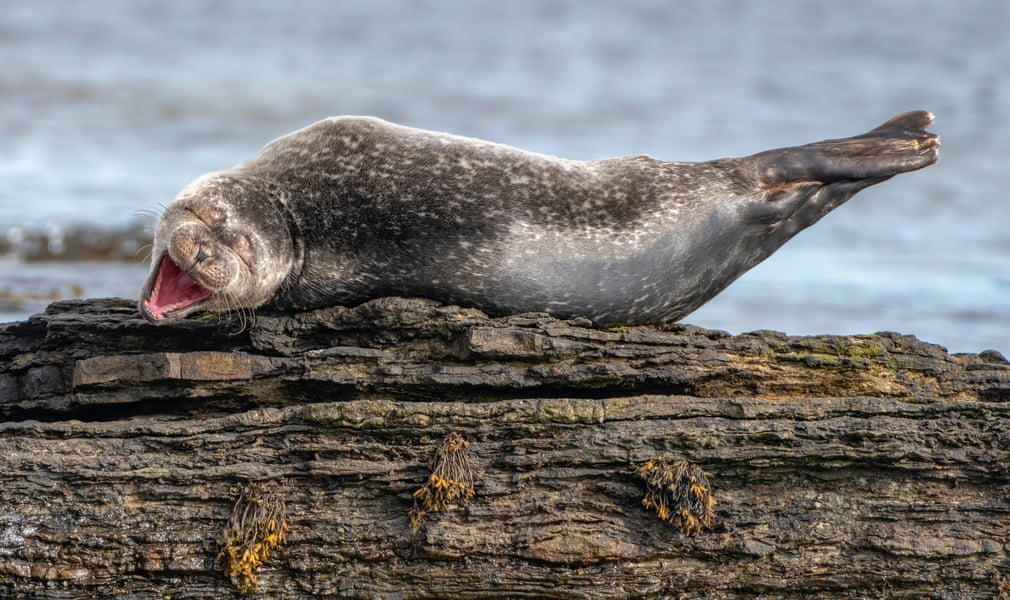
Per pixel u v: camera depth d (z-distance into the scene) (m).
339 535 23.88
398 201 26.52
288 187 26.72
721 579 24.44
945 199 87.38
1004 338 50.22
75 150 92.31
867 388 26.33
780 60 162.00
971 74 150.00
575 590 24.05
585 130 113.69
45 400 26.44
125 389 25.61
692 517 24.02
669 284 27.88
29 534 23.30
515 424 24.52
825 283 61.94
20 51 139.00
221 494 23.80
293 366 25.56
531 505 24.08
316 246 26.78
